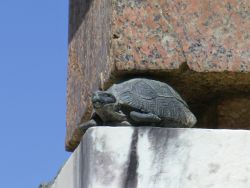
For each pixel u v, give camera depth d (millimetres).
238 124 9836
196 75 9281
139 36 9148
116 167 8492
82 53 10391
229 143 8633
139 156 8539
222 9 9344
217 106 9875
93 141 8531
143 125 8836
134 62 9086
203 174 8555
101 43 9539
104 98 8797
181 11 9281
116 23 9156
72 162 8945
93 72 9797
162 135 8602
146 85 8961
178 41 9203
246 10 9367
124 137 8570
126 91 8875
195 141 8617
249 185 8547
